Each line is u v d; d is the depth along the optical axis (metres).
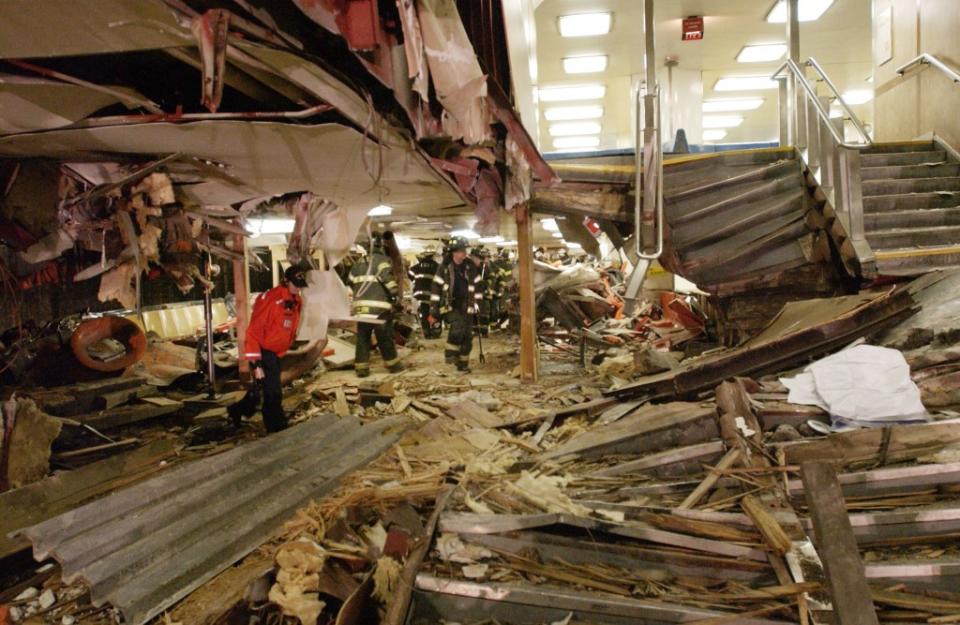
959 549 2.82
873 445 3.57
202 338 7.97
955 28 7.19
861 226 5.80
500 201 6.11
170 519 3.31
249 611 2.73
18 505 3.54
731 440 3.88
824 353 4.75
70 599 2.90
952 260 5.78
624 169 7.14
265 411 5.43
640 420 4.52
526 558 3.02
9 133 2.92
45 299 5.53
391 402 6.56
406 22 2.23
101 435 4.91
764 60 13.46
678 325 10.25
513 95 4.08
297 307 5.48
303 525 3.41
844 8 10.59
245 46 2.19
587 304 11.47
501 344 11.57
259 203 5.31
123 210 3.79
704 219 6.70
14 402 3.96
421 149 3.65
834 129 5.87
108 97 2.63
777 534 2.80
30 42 2.05
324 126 3.04
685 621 2.50
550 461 4.27
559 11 10.61
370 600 2.75
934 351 4.21
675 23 11.23
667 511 3.20
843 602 2.20
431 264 10.90
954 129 7.25
